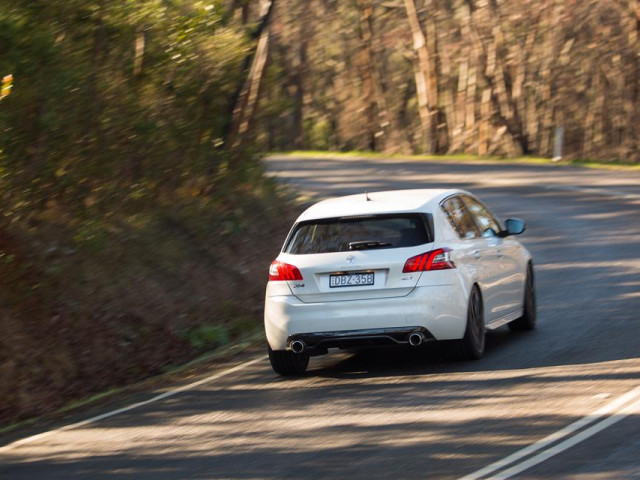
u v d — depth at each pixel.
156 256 26.23
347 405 14.39
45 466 12.66
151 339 22.92
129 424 14.70
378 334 16.17
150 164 26.81
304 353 17.00
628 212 37.62
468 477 10.40
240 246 29.98
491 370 15.83
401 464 11.11
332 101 108.62
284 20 53.53
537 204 42.06
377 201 17.28
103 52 24.20
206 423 14.17
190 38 26.72
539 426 12.17
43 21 21.45
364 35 100.00
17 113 20.84
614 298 21.77
